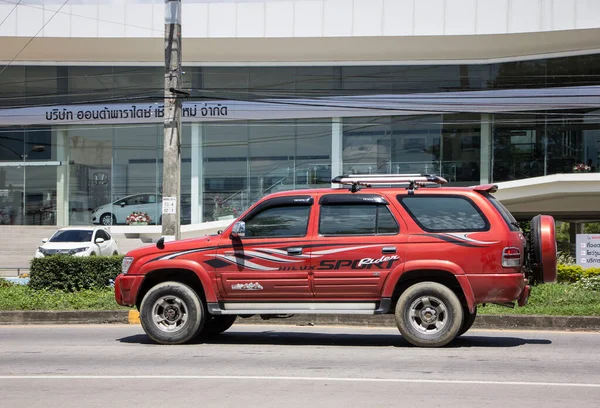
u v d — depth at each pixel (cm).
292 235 1134
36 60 3472
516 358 1013
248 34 3234
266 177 3409
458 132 3297
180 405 724
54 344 1184
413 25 3161
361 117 3366
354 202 1129
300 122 3403
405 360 995
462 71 3291
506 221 1099
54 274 1856
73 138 3516
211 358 1020
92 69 3466
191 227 3347
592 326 1359
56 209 3512
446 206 1109
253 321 1483
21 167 3534
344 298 1117
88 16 3259
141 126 3469
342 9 3206
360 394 772
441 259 1088
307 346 1142
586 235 2155
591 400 749
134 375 890
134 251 1184
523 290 1106
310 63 3378
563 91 3170
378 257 1102
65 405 730
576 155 3144
